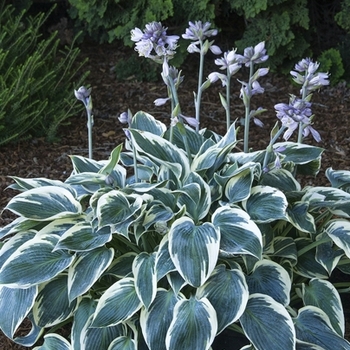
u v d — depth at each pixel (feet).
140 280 6.65
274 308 6.57
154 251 7.03
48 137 11.37
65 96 12.15
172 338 6.33
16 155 11.02
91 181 7.31
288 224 7.64
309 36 13.99
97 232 6.88
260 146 11.17
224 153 7.22
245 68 13.89
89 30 13.79
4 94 10.70
